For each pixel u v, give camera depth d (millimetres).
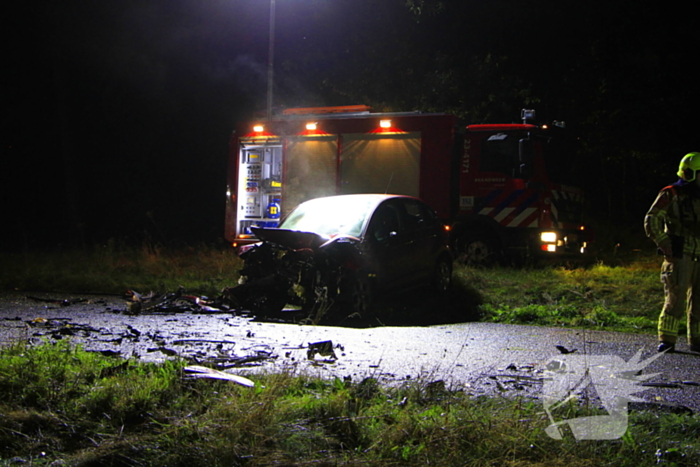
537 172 13586
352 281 8672
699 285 6773
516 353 6520
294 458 3352
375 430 3738
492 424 3680
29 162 26797
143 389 4238
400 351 6512
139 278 12547
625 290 11109
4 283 11898
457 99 21844
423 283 10320
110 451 3393
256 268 9258
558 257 13852
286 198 14953
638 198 23812
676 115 22094
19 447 3506
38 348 5410
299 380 4707
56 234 25297
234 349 6391
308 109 15523
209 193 27531
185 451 3365
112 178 27250
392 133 14242
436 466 3307
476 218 13867
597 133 21922
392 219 9945
